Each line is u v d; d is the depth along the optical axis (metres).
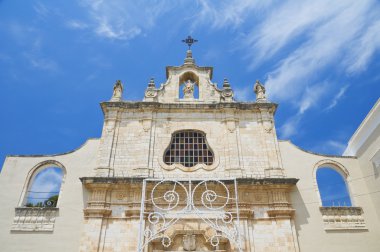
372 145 21.52
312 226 19.92
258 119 23.81
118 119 23.48
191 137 23.33
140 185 20.14
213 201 20.02
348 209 20.75
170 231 19.23
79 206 20.06
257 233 19.22
